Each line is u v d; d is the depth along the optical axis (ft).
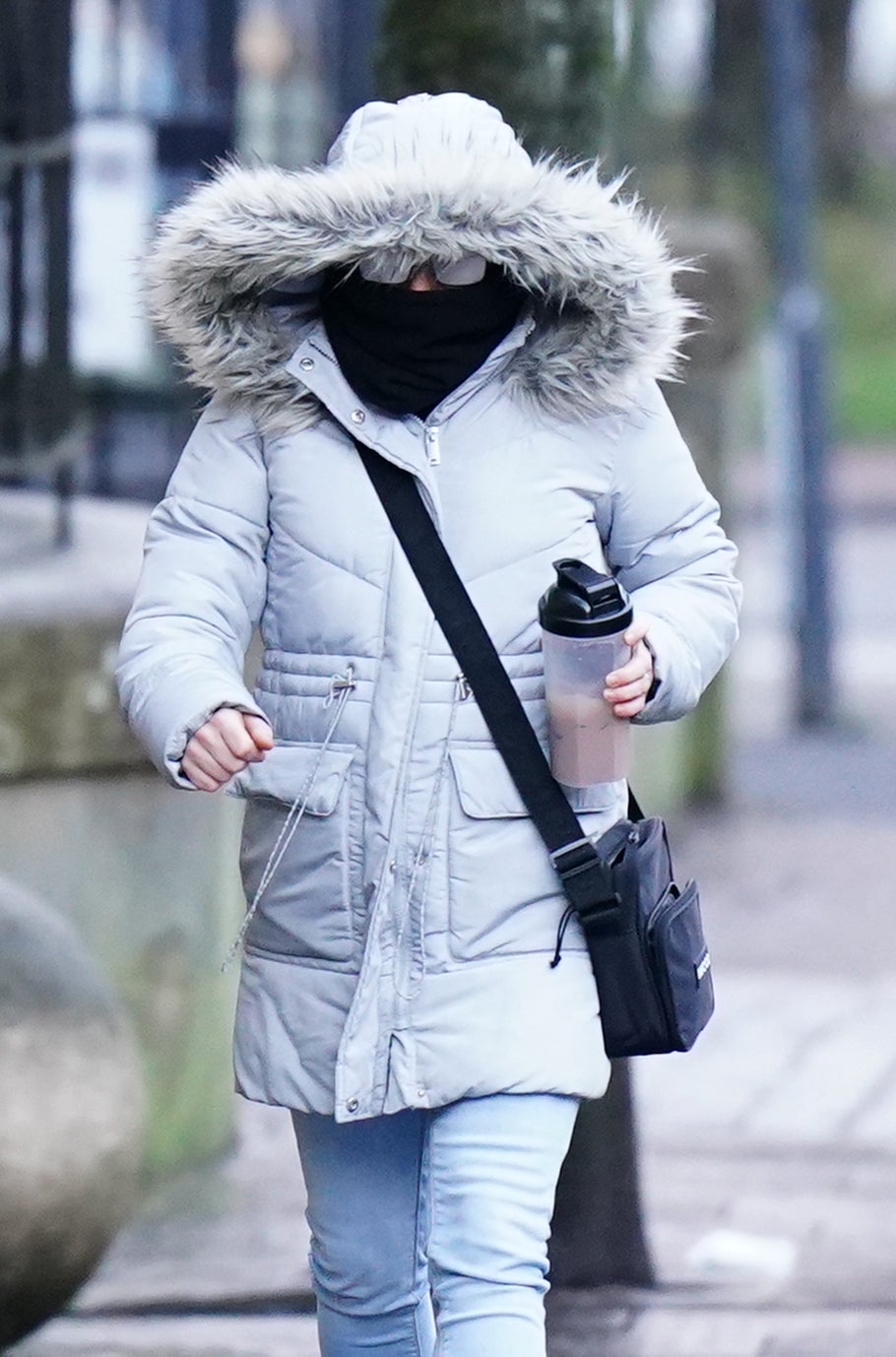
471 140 36.65
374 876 35.55
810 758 151.12
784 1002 87.30
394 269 35.81
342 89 99.86
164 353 76.33
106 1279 57.36
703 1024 36.99
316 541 36.11
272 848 36.42
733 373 126.31
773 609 220.43
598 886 35.86
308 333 36.81
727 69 369.71
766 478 307.58
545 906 36.27
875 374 410.11
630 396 36.65
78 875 61.31
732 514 128.47
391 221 34.83
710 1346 52.39
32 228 64.13
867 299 440.04
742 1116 72.49
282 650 36.65
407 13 52.80
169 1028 64.54
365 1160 37.81
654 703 36.04
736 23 368.89
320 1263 38.83
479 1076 35.58
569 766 35.50
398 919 35.60
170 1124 65.10
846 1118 72.43
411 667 35.55
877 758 151.23
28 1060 44.27
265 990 36.81
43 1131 43.96
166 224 36.52
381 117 36.94
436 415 36.17
